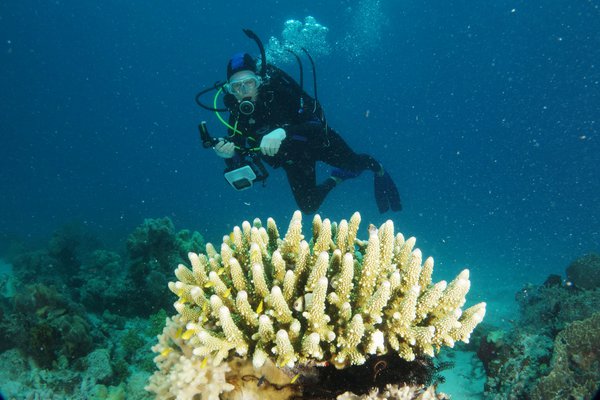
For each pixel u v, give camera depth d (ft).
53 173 193.26
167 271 28.09
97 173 201.36
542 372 14.89
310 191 22.06
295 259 9.39
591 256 25.07
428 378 8.98
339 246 9.60
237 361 8.09
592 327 13.92
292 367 7.63
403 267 9.43
